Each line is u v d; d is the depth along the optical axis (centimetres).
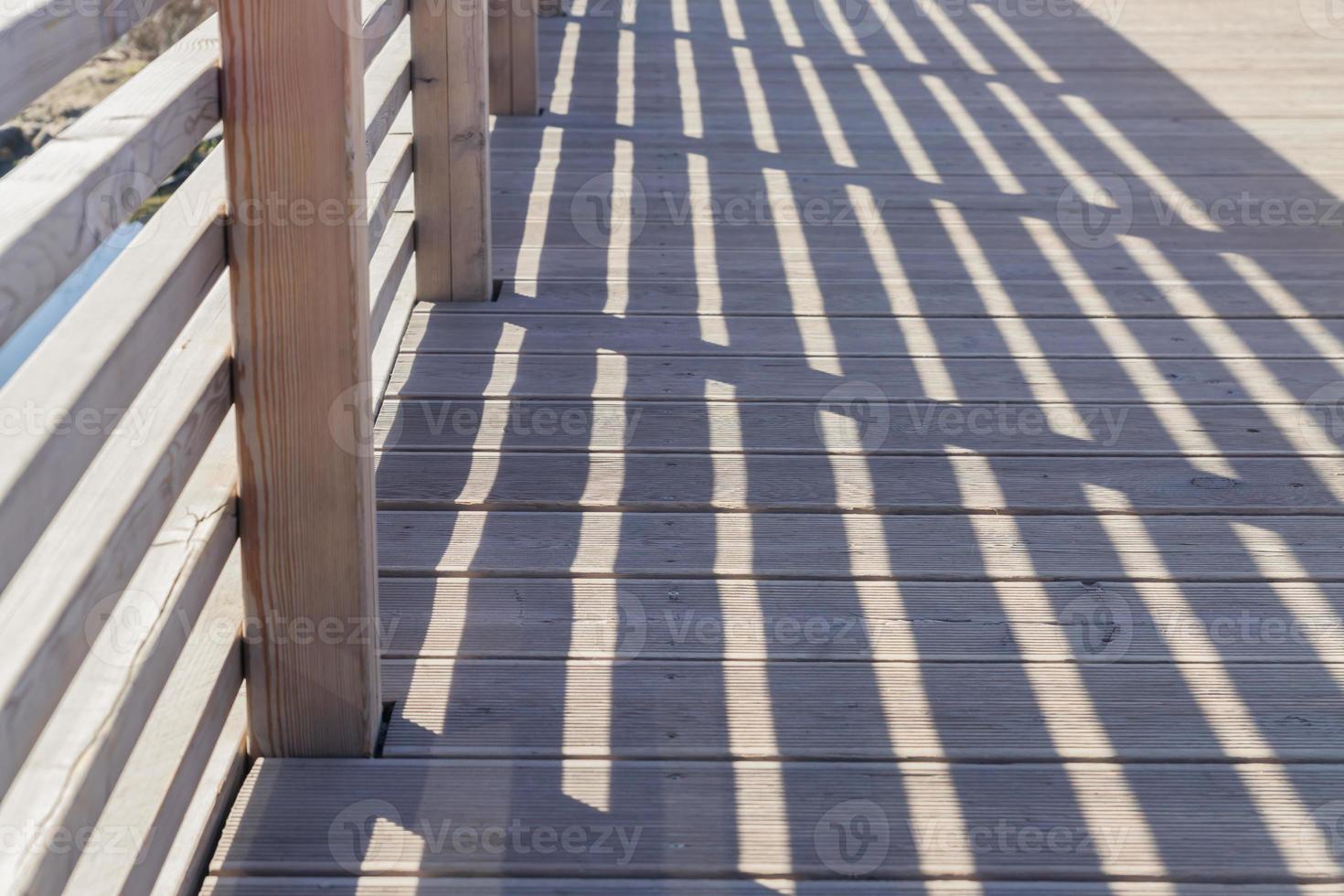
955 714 167
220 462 154
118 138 108
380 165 256
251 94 133
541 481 218
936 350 270
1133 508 214
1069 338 276
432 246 284
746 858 143
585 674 172
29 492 91
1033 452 231
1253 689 172
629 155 384
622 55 498
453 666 173
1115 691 171
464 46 269
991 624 185
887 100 444
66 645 99
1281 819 151
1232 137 407
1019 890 140
